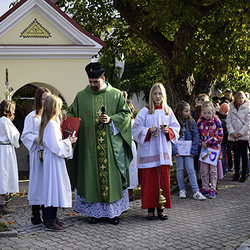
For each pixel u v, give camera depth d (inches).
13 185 229.3
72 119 193.3
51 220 184.2
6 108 229.5
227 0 359.9
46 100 183.9
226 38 408.2
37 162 188.7
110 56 574.2
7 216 223.8
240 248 157.1
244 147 315.0
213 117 265.9
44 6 325.4
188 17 367.6
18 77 327.6
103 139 203.0
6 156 226.4
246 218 207.6
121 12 437.7
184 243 165.3
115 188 201.6
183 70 447.2
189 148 260.1
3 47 316.2
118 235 177.9
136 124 212.7
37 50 326.3
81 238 173.3
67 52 335.0
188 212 222.7
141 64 903.1
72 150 188.2
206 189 266.7
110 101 209.2
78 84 341.7
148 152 208.2
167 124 211.6
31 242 167.5
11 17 318.7
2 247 160.6
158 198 205.2
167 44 453.7
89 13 533.0
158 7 361.1
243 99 313.3
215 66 398.6
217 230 185.0
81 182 204.2
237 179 322.7
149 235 177.3
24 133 192.1
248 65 424.5
